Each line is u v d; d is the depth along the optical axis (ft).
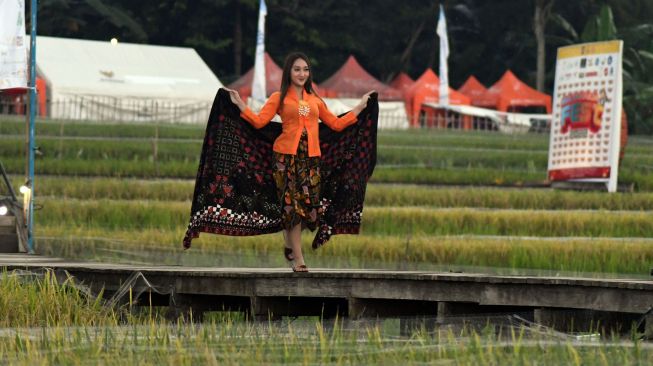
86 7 458.50
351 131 93.15
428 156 293.02
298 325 89.20
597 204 213.05
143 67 360.69
